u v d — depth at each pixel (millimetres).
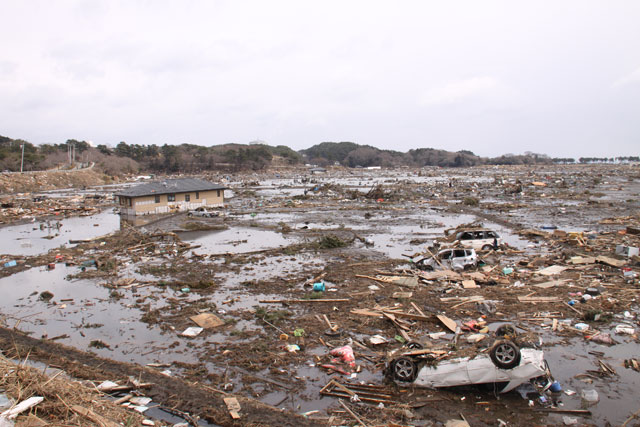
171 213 51438
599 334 13234
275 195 77688
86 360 12586
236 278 22141
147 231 36625
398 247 29500
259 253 28312
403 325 14562
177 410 9828
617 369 11227
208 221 45438
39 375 10133
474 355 10203
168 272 23719
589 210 47156
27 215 51844
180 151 198000
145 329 15297
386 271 22266
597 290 17125
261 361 12414
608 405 9570
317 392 10664
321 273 22453
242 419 9375
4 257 28453
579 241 27484
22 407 8570
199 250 30141
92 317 16703
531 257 24406
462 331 13930
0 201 64188
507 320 14984
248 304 17781
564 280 19094
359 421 9125
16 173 101625
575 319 14805
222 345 13680
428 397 10062
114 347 13797
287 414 9508
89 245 31797
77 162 162375
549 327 14227
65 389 9656
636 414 9117
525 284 19078
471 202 54812
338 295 18531
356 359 12352
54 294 20047
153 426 8969
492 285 19188
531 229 33969
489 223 40594
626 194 65188
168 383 11078
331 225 41062
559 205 52500
